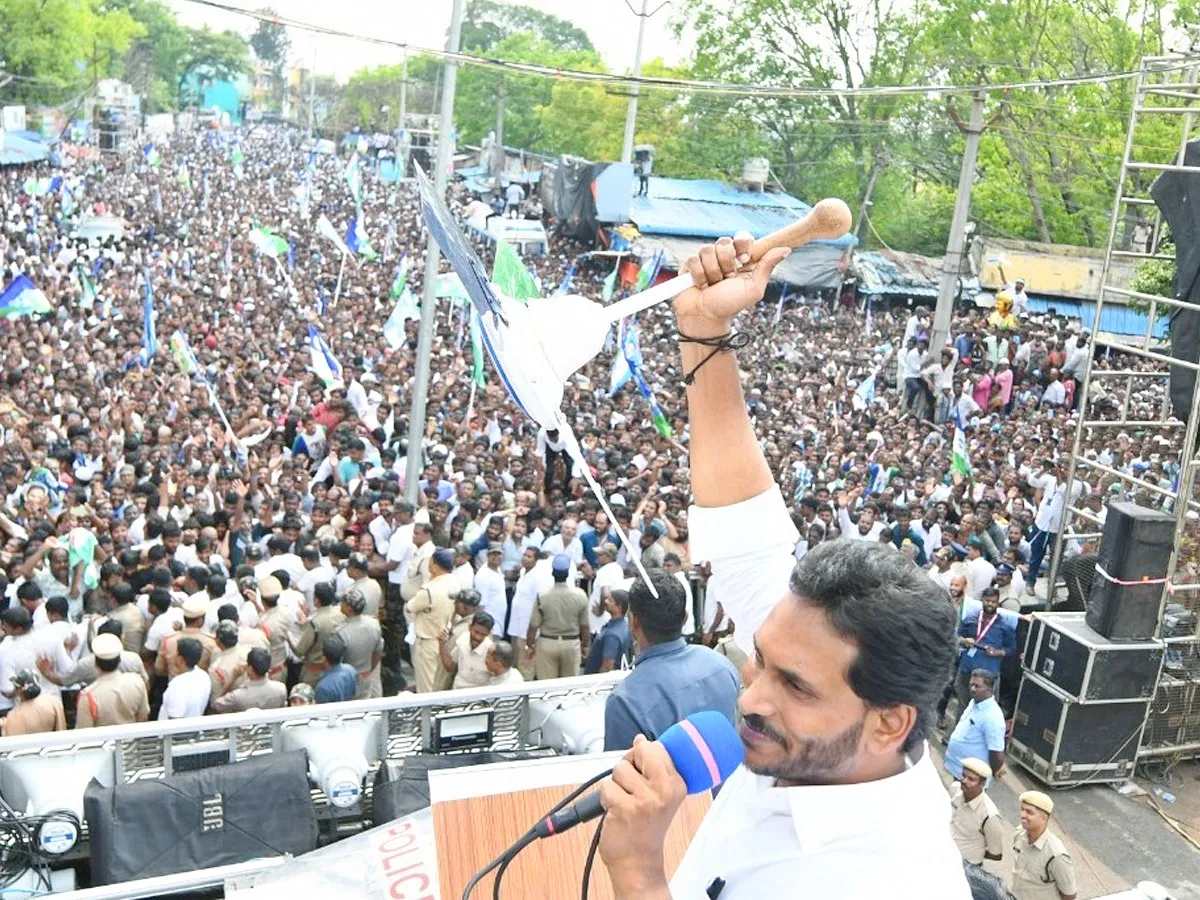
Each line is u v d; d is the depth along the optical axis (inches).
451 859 87.6
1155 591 372.8
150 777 163.8
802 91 459.2
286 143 2191.2
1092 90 1211.2
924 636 47.1
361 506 470.6
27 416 604.7
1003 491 598.9
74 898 124.0
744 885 50.9
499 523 448.8
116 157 1815.9
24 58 1755.7
